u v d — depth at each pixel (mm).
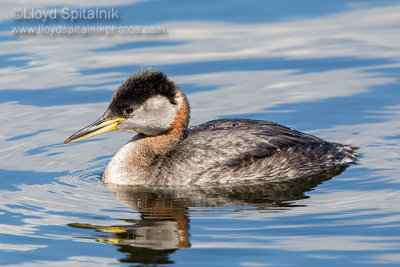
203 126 17203
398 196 14578
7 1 26297
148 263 11906
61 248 12594
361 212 13789
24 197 15109
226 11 26078
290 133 16906
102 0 26250
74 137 16078
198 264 11828
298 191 15305
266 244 12484
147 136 16500
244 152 16234
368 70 21953
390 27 24625
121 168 16234
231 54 23234
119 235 13062
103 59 23062
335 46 23547
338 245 12383
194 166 16000
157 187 15914
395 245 12305
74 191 15555
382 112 19469
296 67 22422
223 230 13148
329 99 20312
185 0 26594
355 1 26859
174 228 13312
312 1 26812
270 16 25797
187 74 22016
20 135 18703
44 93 21000
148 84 16062
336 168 16578
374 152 17312
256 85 21438
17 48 23906
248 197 15055
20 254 12383
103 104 20344
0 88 21219
